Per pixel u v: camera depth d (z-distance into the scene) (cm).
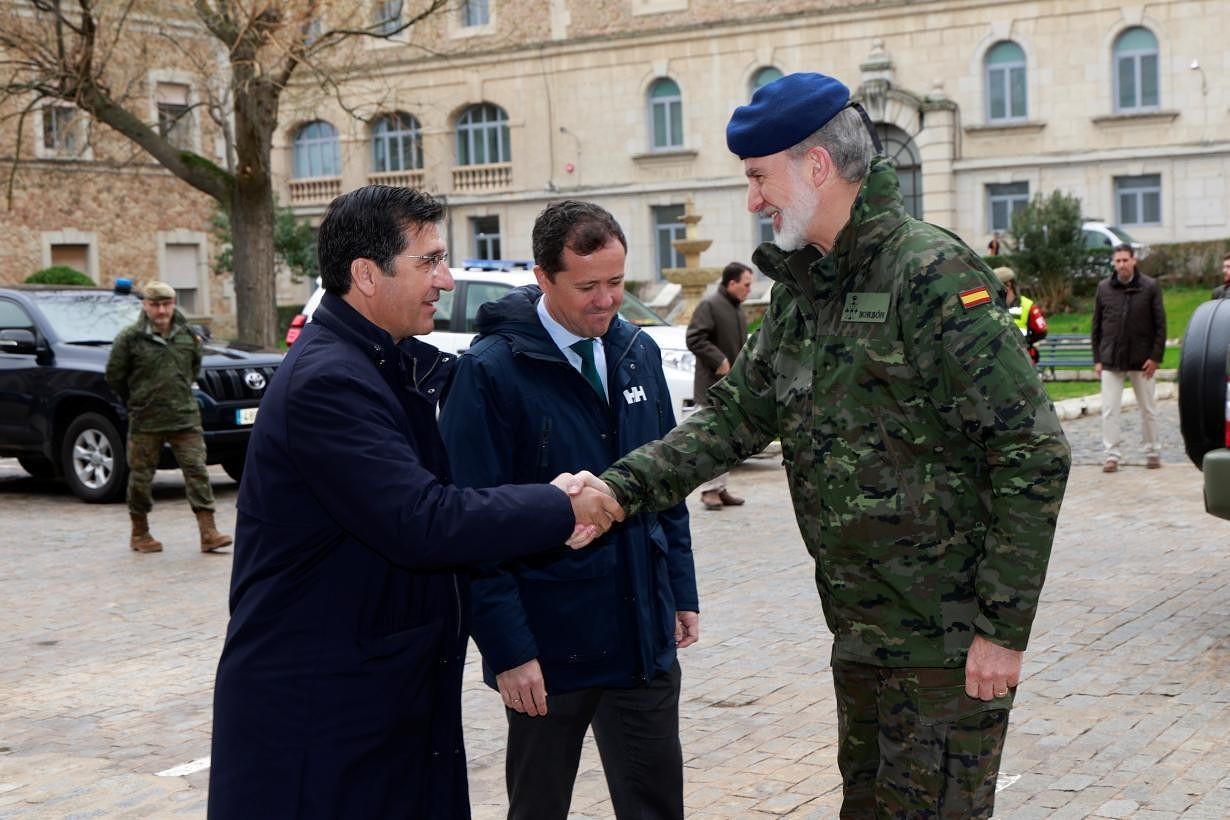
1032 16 3319
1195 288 3125
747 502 1114
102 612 787
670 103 3744
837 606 287
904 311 269
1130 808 439
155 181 3512
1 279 3206
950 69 3416
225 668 270
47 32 2012
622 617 333
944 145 3412
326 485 259
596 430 337
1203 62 3172
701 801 464
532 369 334
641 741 345
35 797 488
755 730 539
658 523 351
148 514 1057
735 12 3612
